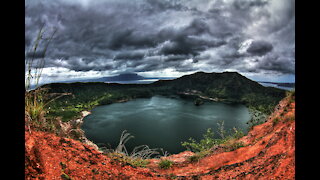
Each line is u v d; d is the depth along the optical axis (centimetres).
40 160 222
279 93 16925
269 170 361
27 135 248
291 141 463
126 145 5725
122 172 338
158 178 393
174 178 448
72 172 251
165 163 710
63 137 329
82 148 336
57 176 218
